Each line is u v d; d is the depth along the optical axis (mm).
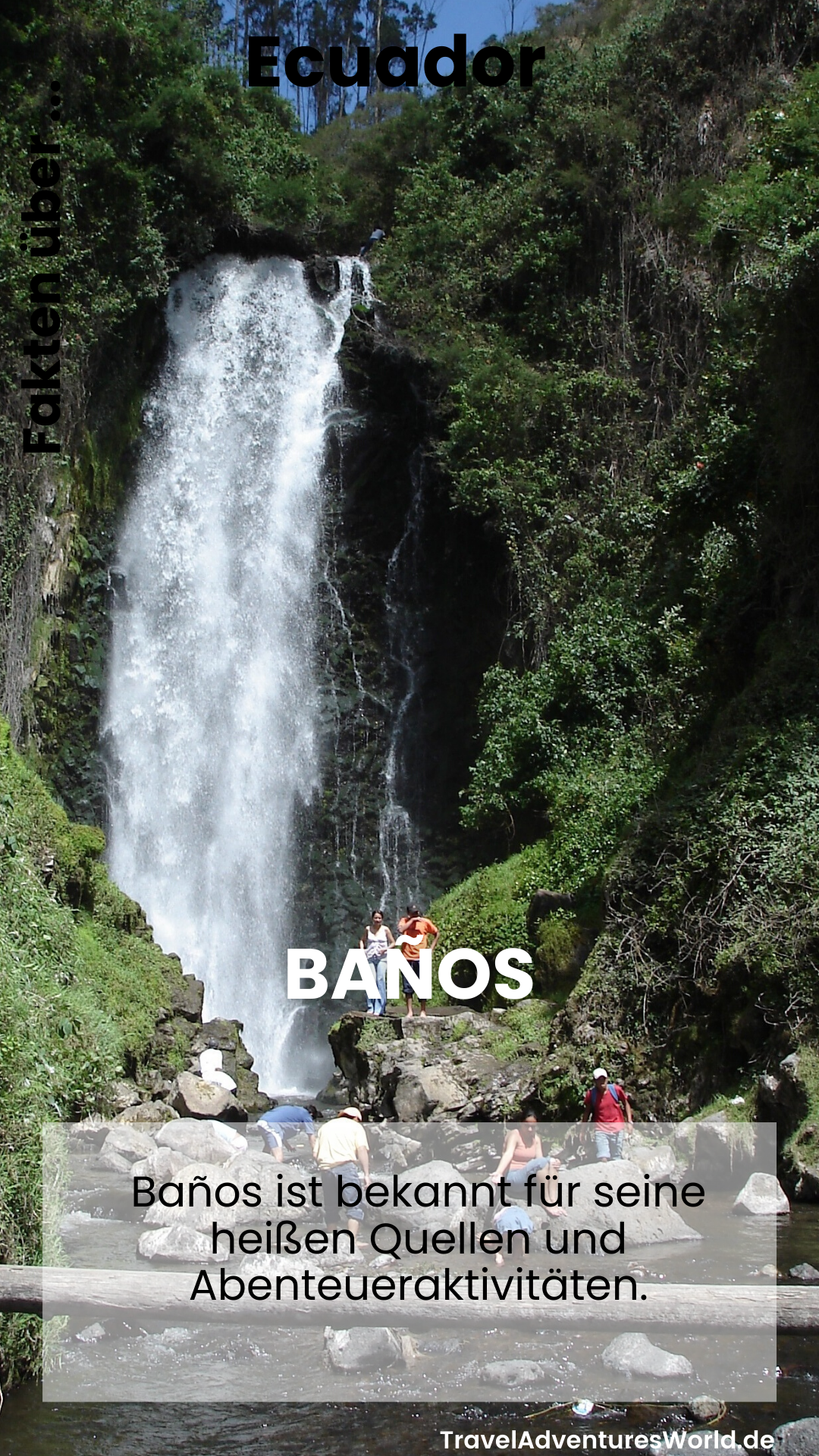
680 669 19281
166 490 26875
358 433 28391
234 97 31281
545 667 21469
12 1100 6613
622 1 29438
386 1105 14727
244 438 28516
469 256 27844
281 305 29969
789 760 13141
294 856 26156
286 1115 12258
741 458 18391
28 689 22109
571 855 17797
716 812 13305
